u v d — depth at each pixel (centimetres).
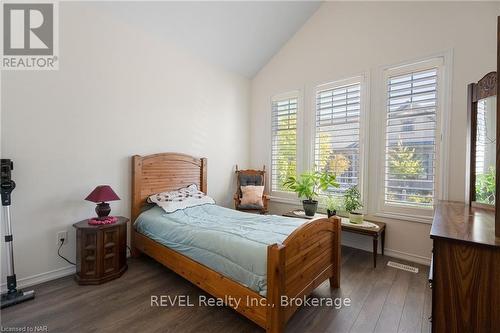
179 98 338
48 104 229
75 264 246
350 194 306
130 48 286
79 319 175
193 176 354
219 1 290
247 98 444
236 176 426
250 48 380
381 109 302
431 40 267
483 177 198
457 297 117
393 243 296
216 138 393
